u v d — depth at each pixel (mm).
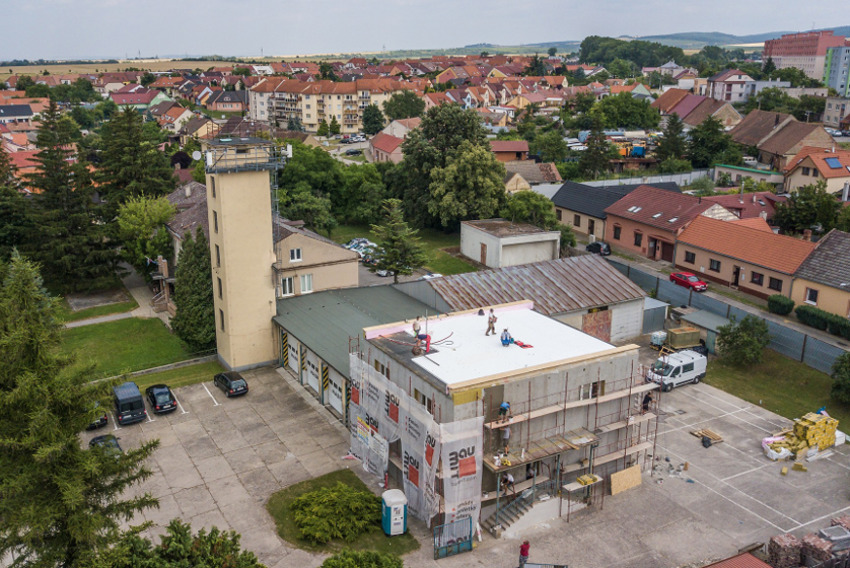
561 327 37125
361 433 36062
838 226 69938
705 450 37938
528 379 30844
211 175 45156
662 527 31516
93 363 24953
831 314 51906
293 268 51406
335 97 180000
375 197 87375
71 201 61562
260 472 35656
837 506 33000
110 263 64312
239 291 46125
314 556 29438
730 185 104250
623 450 34562
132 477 24875
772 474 35688
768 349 49312
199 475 35375
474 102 189125
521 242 68938
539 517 31781
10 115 170500
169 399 41781
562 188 86875
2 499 22078
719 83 199375
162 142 148500
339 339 43500
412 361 32031
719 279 62906
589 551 29859
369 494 32719
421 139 84375
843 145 131375
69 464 22938
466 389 29016
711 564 25828
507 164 101750
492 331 35562
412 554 29641
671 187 85500
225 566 22172
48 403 22453
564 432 32750
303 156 85625
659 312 54500
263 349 48156
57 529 22844
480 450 29625
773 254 58344
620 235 75250
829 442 38156
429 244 80750
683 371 45375
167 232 62031
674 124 117562
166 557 22438
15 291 23250
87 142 127250
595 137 108125
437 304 48781
